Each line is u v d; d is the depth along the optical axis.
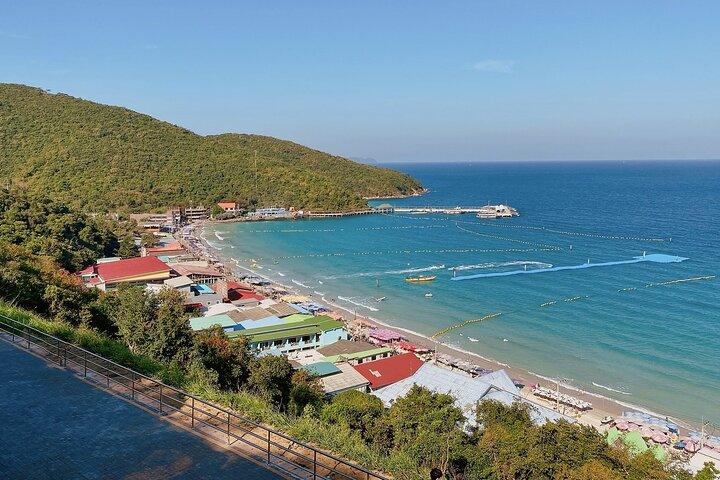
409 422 27.47
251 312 70.38
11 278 33.22
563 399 49.41
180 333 31.97
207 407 17.42
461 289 89.38
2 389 17.73
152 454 13.91
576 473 23.33
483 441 26.67
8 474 12.78
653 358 59.34
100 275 79.00
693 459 38.06
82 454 13.81
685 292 83.06
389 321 74.56
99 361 20.77
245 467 13.44
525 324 71.69
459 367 56.78
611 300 80.38
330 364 51.81
